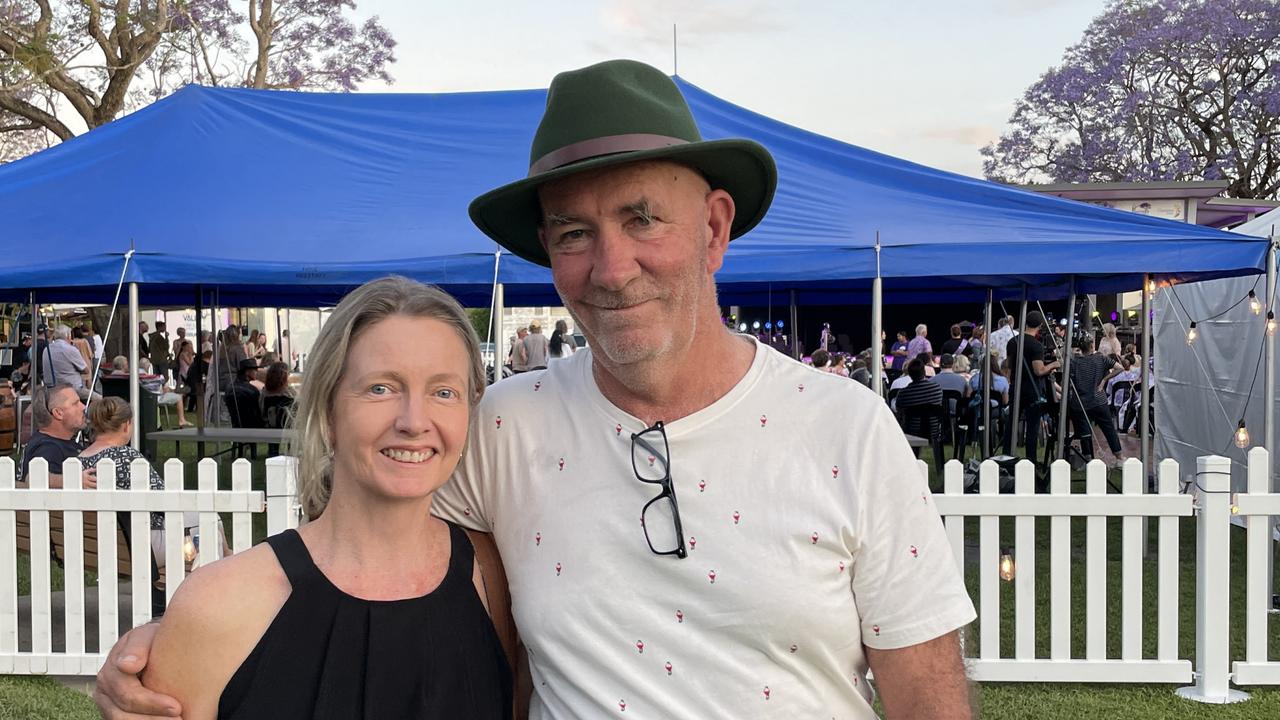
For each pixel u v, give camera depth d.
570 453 1.46
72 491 4.18
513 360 17.55
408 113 8.24
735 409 1.39
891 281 10.72
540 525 1.45
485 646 1.45
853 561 1.37
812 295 12.98
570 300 1.41
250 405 10.81
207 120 8.00
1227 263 6.13
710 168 1.44
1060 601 4.11
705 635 1.36
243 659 1.29
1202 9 22.22
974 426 11.28
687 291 1.37
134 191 7.21
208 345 15.90
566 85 1.41
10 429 10.77
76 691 4.10
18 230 6.93
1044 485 8.73
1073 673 4.09
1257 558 4.10
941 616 1.34
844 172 7.15
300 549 1.37
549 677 1.44
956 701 1.36
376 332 1.36
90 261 6.54
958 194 6.93
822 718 1.38
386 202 7.01
